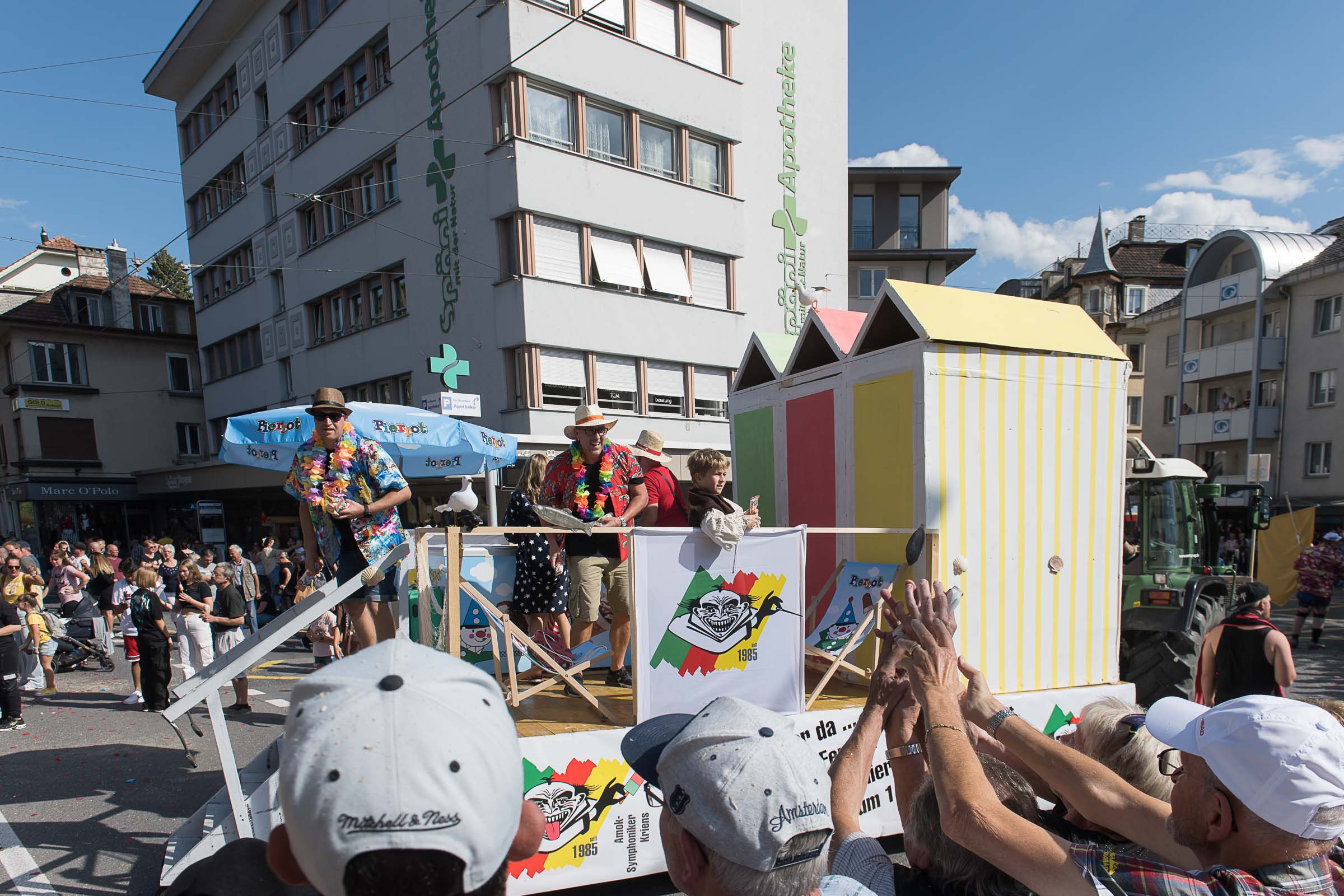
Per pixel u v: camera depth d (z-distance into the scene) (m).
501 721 0.94
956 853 1.58
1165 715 1.73
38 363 23.88
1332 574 10.14
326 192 18.28
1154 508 6.87
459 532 2.99
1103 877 1.37
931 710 1.64
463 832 0.81
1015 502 4.13
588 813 3.21
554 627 4.05
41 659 7.90
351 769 0.81
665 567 3.30
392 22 15.95
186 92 23.97
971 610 4.01
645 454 4.94
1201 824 1.45
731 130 17.02
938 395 3.94
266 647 3.00
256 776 3.64
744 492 5.63
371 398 17.78
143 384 25.66
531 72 13.74
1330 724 1.38
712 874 1.18
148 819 4.38
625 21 15.23
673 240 15.99
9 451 24.61
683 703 3.34
